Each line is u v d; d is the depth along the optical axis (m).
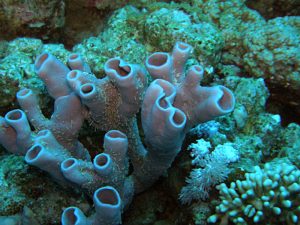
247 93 0.49
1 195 0.38
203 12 0.61
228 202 0.34
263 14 0.68
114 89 0.31
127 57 0.48
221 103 0.27
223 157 0.37
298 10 0.66
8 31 0.48
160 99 0.26
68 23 0.58
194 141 0.41
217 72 0.56
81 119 0.33
